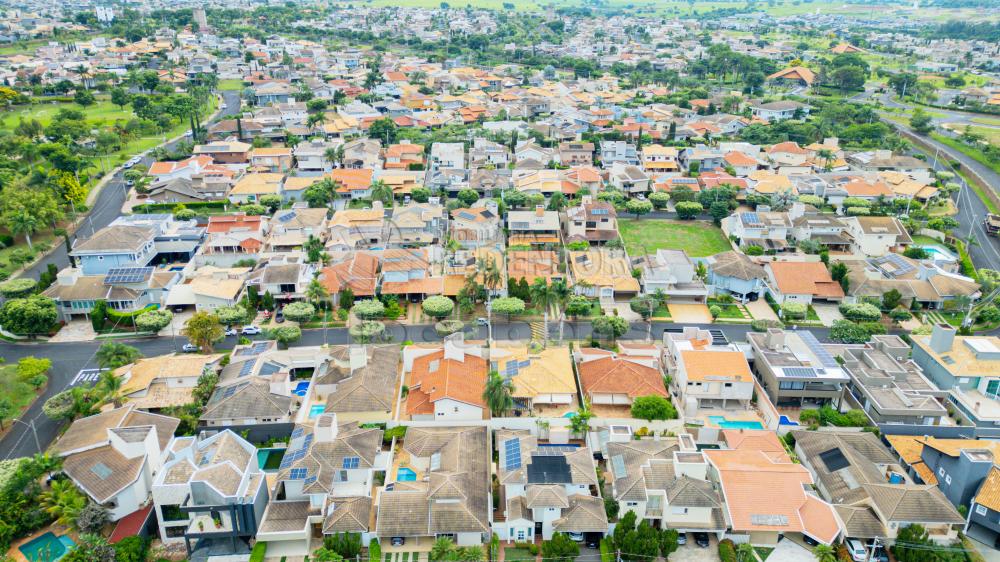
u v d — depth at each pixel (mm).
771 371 122938
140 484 96688
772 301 161500
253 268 168000
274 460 108500
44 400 122938
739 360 122875
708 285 167875
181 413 113000
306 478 97312
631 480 98750
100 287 151500
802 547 94250
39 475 96062
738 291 163500
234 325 147250
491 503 98500
